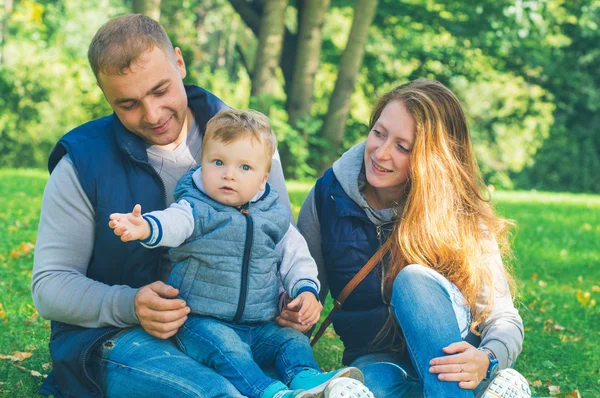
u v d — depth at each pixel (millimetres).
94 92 19953
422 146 3346
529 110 25859
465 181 3461
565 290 7215
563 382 4383
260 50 16719
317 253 3711
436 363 2994
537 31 23375
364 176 3574
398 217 3490
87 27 33281
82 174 3293
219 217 3148
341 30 25984
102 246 3324
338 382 2848
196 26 25156
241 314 3184
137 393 3082
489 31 22047
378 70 23422
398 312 3152
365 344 3557
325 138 17406
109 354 3178
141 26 3215
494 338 3234
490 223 3473
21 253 7062
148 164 3369
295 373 3131
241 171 3199
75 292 3213
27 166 19906
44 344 4457
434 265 3387
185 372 3006
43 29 23812
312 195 3686
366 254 3514
